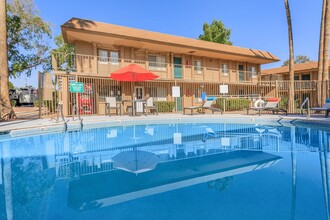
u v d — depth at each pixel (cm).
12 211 242
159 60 2033
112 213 237
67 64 1775
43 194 294
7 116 1084
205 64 2288
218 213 232
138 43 1766
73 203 262
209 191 294
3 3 1085
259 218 221
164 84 1945
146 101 1378
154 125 1046
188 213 234
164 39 1916
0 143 640
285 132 827
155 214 231
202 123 1111
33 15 2122
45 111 1603
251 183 320
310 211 233
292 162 429
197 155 503
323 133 786
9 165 437
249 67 2620
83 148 590
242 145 611
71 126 907
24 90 2991
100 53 1753
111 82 1702
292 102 1559
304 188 297
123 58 1806
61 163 448
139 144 638
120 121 1059
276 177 343
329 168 387
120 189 308
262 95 2358
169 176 360
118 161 460
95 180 346
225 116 1204
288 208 241
